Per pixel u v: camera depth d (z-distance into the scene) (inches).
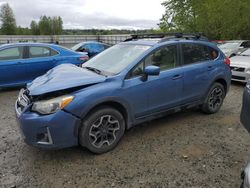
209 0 896.9
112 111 148.2
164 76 170.2
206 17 917.2
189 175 130.2
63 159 144.3
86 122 139.6
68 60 315.6
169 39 182.1
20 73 288.2
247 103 132.6
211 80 203.3
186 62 187.6
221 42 549.0
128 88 152.5
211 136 174.4
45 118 128.8
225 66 215.2
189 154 150.2
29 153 150.6
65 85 136.9
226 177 128.7
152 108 168.4
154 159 144.5
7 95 280.4
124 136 172.7
